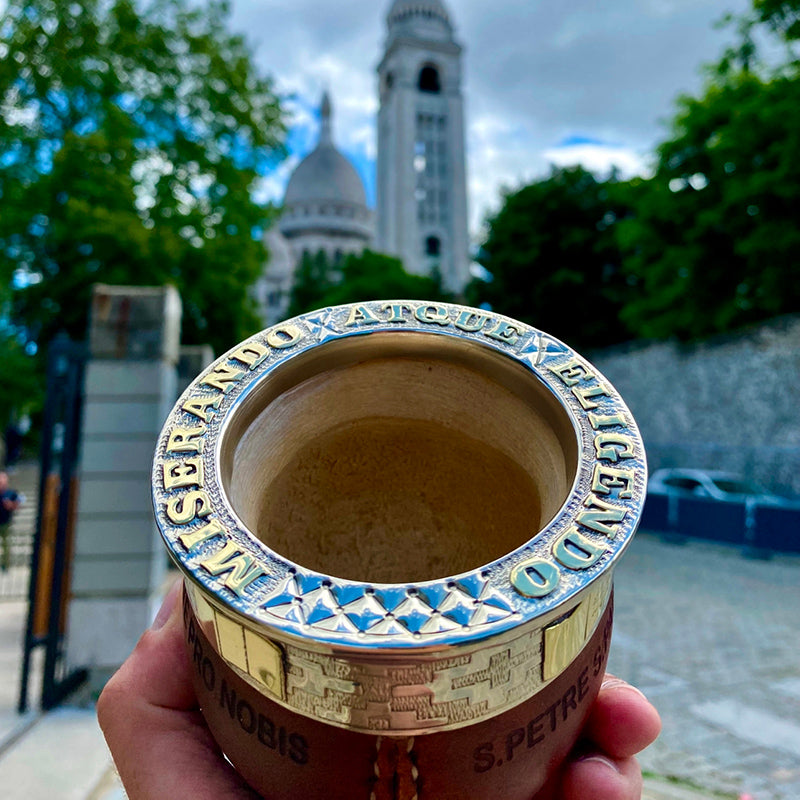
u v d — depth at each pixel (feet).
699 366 54.24
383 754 3.14
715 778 14.87
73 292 51.85
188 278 56.54
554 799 4.23
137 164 56.24
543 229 74.69
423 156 259.19
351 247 318.86
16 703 17.24
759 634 24.95
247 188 61.11
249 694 3.33
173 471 3.76
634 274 70.44
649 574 36.58
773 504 41.50
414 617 2.97
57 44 53.57
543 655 3.14
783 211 48.67
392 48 266.98
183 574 3.51
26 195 51.52
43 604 18.04
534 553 3.29
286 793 3.43
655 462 57.62
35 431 83.87
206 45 58.75
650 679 20.61
